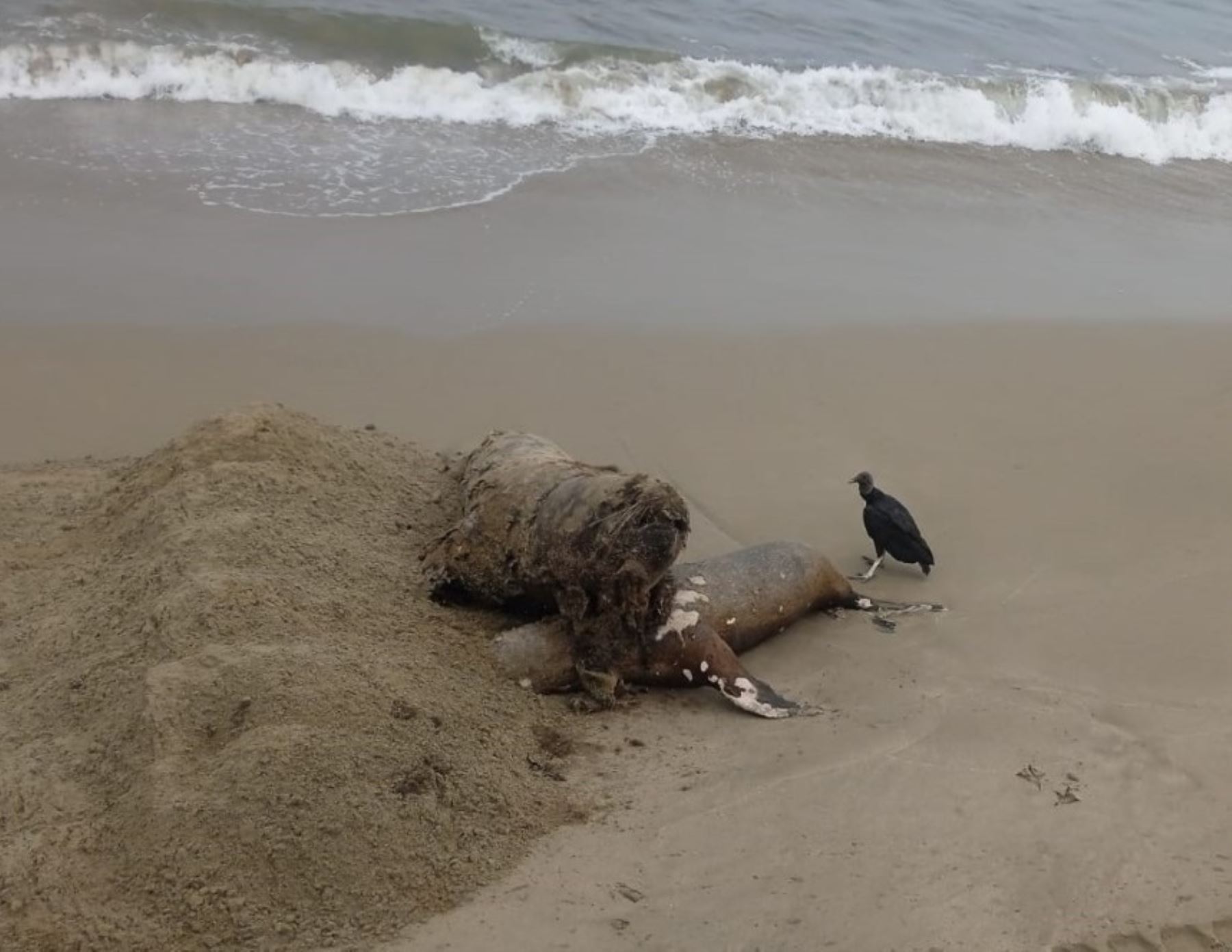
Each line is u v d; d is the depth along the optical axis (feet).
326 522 31.94
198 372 38.11
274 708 27.35
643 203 49.08
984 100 61.67
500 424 37.09
